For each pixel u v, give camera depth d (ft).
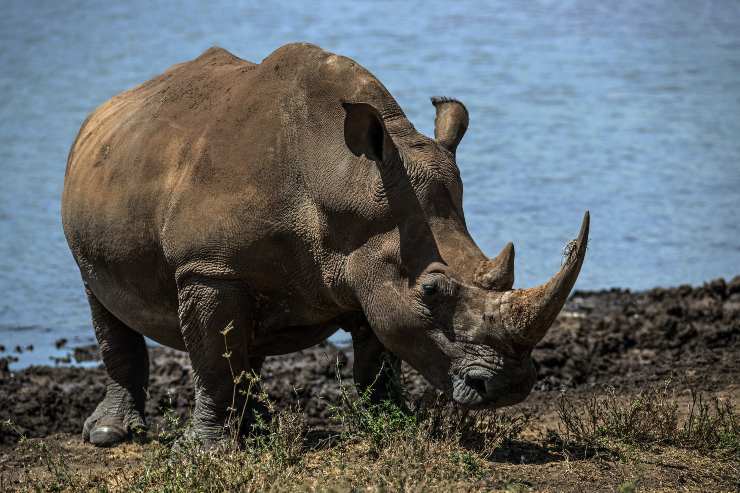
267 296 88.33
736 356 126.11
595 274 170.40
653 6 483.51
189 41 393.50
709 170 225.97
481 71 331.36
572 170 223.92
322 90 86.07
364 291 83.20
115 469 90.43
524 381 77.87
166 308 92.99
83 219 96.48
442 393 86.43
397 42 383.24
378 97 85.05
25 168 228.43
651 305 151.12
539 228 186.60
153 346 141.38
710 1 496.23
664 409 93.97
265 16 449.48
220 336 87.81
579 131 257.34
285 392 118.42
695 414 100.99
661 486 80.64
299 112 86.33
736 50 374.63
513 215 193.47
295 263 86.58
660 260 175.83
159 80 101.81
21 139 253.03
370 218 82.43
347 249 84.02
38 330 148.46
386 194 81.92
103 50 376.68
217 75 94.32
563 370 123.65
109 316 103.60
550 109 281.33
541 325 75.31
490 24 429.79
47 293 162.50
